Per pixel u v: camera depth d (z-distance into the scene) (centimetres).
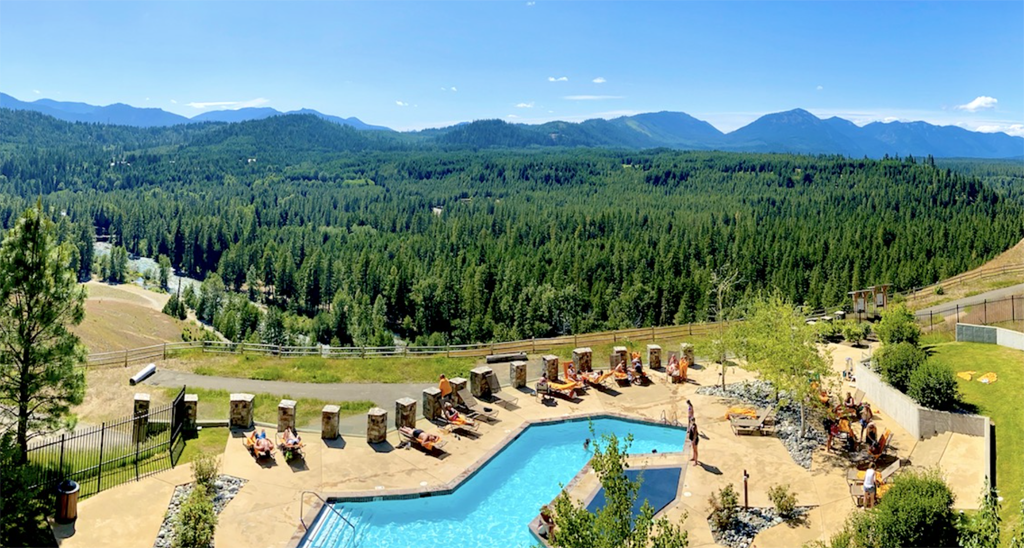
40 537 1744
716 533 1970
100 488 2033
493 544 1911
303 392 3172
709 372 3591
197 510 1764
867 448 2502
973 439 2477
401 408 2620
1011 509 1984
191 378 3391
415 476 2280
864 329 4347
